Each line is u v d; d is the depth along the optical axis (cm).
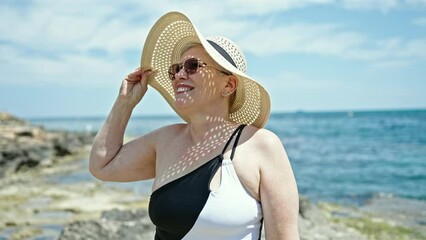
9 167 2431
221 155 255
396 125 8525
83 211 1316
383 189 2017
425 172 2594
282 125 10381
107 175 304
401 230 1095
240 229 243
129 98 316
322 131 7388
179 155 273
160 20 305
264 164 251
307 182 2262
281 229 244
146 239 746
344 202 1642
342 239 870
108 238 742
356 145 4556
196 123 275
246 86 299
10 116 4206
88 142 4138
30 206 1393
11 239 1016
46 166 2716
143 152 299
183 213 245
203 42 261
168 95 332
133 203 1434
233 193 246
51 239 1014
